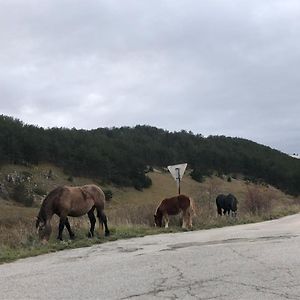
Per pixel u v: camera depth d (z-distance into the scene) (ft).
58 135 266.36
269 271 27.81
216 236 48.70
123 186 244.83
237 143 353.51
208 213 79.66
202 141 340.39
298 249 36.04
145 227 61.41
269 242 40.96
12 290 24.84
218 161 301.02
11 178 208.95
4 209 148.97
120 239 49.52
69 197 46.93
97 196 50.49
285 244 39.24
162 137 339.57
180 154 304.91
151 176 270.26
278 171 289.33
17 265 33.71
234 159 304.09
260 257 32.71
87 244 44.68
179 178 71.56
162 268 29.66
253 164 300.81
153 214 73.41
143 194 241.96
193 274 27.55
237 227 62.75
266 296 22.21
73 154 250.16
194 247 39.37
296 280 25.31
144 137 329.72
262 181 282.56
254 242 41.37
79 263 33.12
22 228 52.44
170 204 64.03
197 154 304.30
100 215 51.06
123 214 73.82
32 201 197.26
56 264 33.17
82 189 49.01
